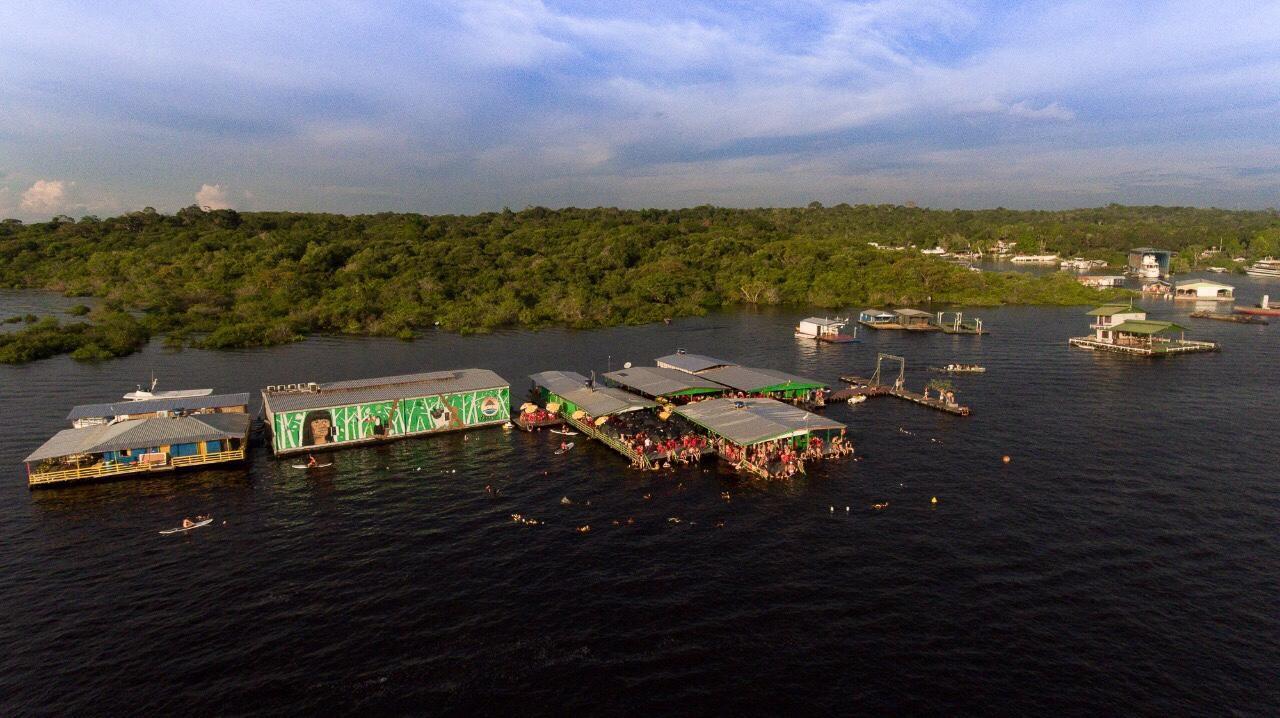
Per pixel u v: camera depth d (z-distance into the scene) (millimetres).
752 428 73312
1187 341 141875
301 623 44375
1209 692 37406
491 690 38031
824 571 50250
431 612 45469
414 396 80938
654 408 84438
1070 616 44375
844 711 36188
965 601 46156
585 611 45469
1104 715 35750
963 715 35812
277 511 61281
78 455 67312
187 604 46594
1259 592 46875
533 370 119750
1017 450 76125
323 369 119812
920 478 68062
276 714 36281
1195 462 71625
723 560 52031
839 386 107938
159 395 85500
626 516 59844
